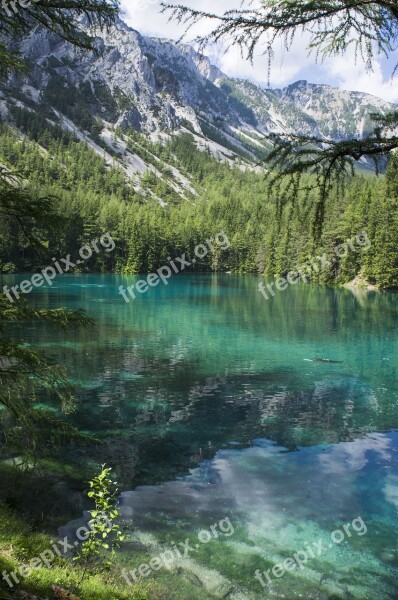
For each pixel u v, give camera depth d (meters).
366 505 10.06
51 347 25.62
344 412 16.38
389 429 14.78
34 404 15.95
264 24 3.83
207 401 17.27
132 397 17.47
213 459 12.31
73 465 11.40
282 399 17.75
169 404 16.81
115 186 184.88
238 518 9.38
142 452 12.59
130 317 38.41
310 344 28.67
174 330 32.56
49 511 9.06
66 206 99.88
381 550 8.45
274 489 10.68
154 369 21.78
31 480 10.20
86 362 22.69
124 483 10.74
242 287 74.38
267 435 14.14
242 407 16.72
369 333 32.81
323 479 11.27
